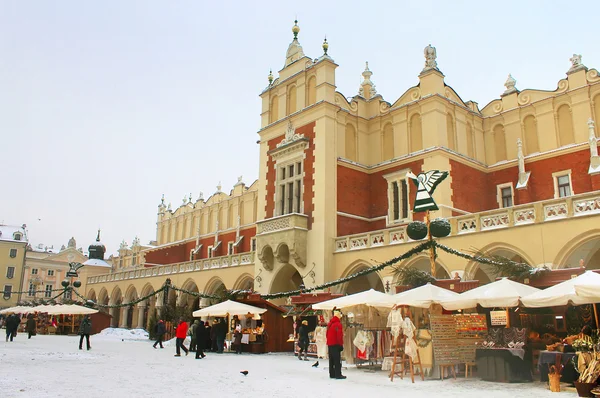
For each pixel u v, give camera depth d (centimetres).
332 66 3059
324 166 2881
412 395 1119
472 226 2217
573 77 2809
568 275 1614
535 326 1684
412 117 3039
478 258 1759
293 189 3048
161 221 5712
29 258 8712
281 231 2920
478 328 1515
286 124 3200
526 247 2005
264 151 3344
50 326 4419
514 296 1380
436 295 1505
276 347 2616
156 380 1318
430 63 2984
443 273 2617
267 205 3222
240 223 4509
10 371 1430
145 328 4894
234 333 2509
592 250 2014
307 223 2909
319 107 2975
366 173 3142
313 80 3125
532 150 2962
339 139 3042
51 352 2198
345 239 2750
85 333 2452
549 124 2884
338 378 1431
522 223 2034
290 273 3072
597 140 2655
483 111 3259
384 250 2517
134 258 6341
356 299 1662
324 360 2088
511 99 3103
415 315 1728
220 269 3581
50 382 1227
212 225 4891
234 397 1057
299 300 2425
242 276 3372
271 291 3009
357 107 3222
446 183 2767
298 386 1249
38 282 8669
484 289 1469
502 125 3136
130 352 2334
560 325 1662
